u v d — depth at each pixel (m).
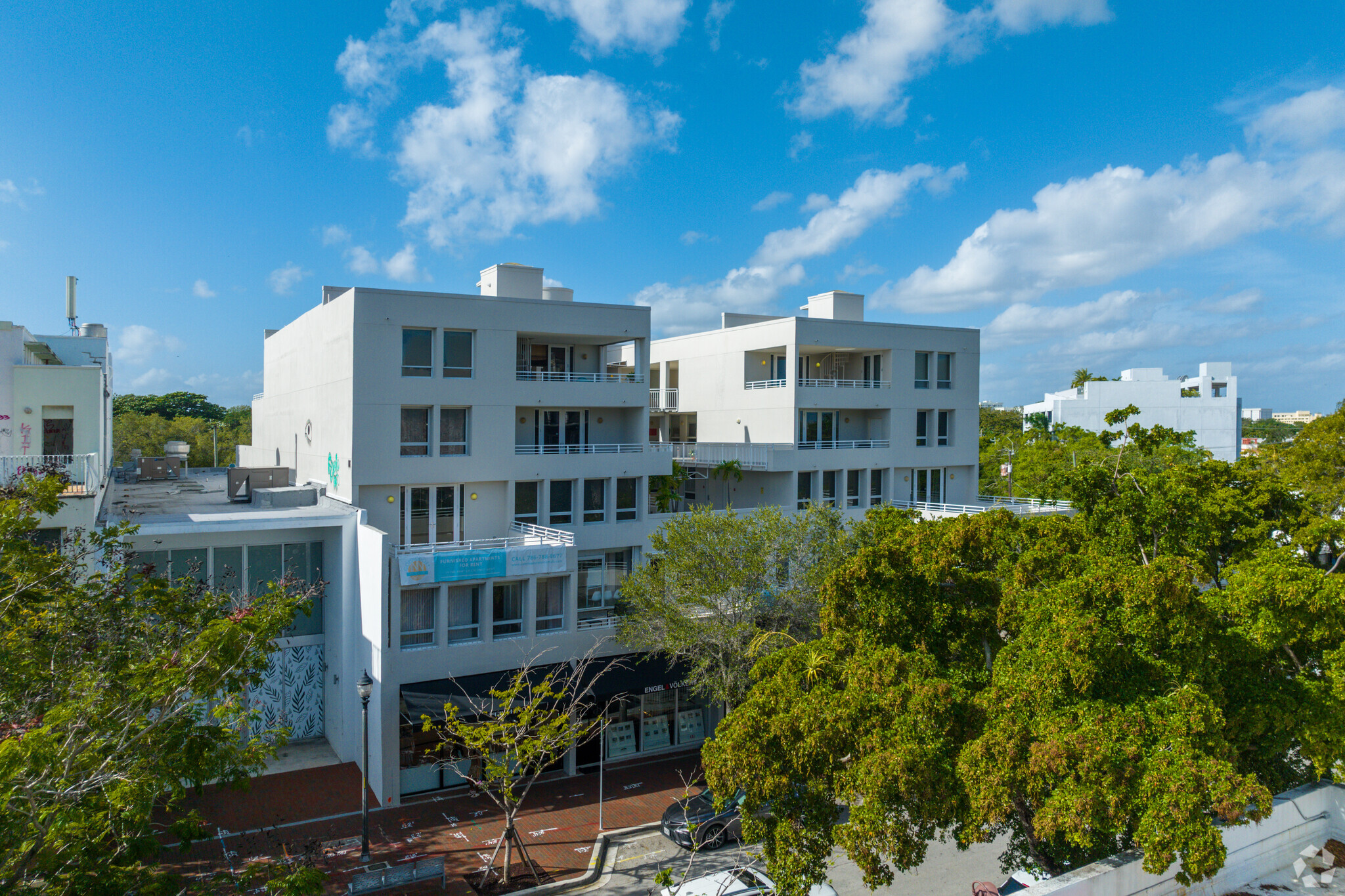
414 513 27.45
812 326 35.94
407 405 26.92
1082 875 11.67
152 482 41.19
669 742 29.62
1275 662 15.45
